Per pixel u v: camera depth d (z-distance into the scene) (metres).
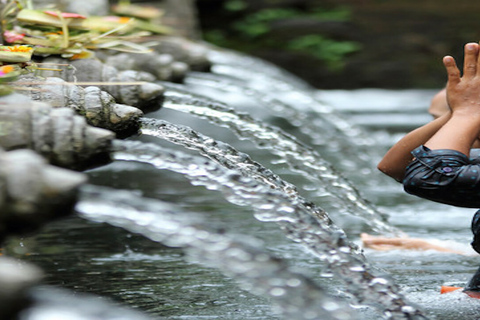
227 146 4.32
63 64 4.87
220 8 28.53
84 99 4.15
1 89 3.37
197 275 4.42
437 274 4.62
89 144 3.24
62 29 5.20
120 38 5.50
